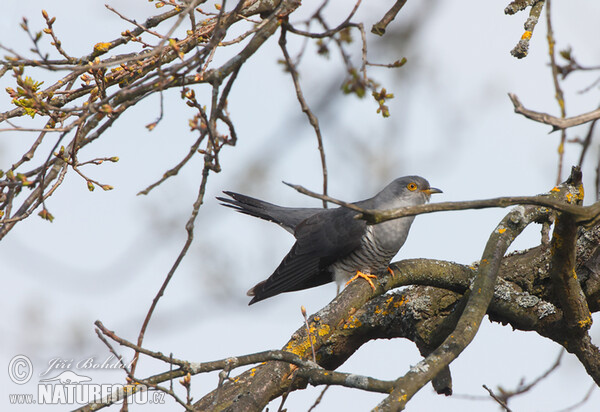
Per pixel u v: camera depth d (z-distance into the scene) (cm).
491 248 675
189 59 505
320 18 504
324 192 531
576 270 739
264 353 566
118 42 690
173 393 514
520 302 727
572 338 705
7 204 578
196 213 522
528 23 686
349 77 496
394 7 645
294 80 511
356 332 789
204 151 531
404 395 507
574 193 750
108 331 498
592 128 488
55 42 663
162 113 527
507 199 510
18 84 557
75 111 579
